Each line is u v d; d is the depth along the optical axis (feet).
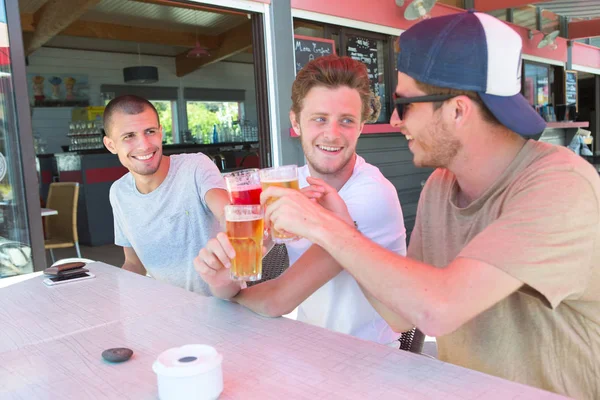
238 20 28.68
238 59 39.11
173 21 28.45
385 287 3.03
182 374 2.64
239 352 3.39
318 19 15.07
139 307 4.48
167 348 3.51
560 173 3.02
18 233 10.03
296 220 3.37
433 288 2.90
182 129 36.81
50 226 15.94
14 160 9.93
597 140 36.37
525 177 3.20
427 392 2.76
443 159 3.48
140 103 6.36
